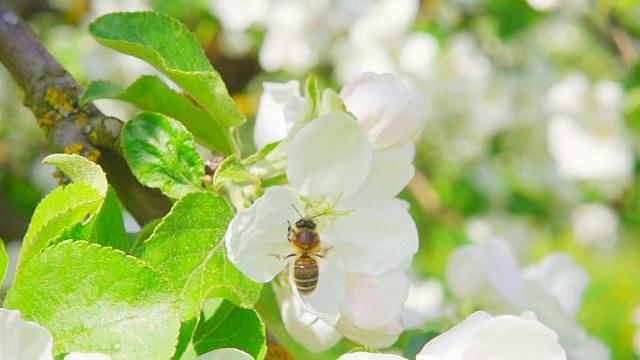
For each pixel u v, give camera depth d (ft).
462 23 2.61
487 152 2.81
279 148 1.14
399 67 2.46
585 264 4.19
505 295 1.34
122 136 1.13
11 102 2.87
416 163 2.82
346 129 1.09
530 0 2.46
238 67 2.91
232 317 1.10
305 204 1.10
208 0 2.47
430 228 2.68
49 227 1.04
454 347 1.03
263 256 1.07
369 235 1.11
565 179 2.87
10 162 2.83
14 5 2.63
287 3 2.49
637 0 2.57
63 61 2.54
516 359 1.01
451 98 2.59
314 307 1.09
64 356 1.00
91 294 1.01
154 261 1.06
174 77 1.16
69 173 1.06
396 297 1.10
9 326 0.96
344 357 1.01
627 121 2.55
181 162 1.13
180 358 1.05
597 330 3.95
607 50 2.82
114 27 1.18
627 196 3.08
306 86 1.12
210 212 1.09
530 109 2.71
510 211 2.91
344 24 2.49
